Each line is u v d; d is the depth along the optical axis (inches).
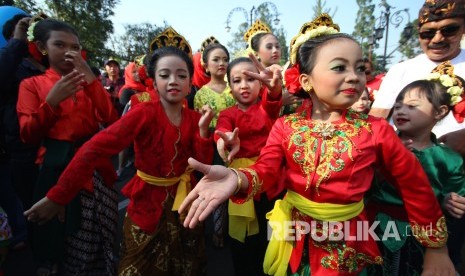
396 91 94.1
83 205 87.0
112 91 288.8
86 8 762.8
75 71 78.4
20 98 85.5
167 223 74.5
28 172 99.2
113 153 69.2
